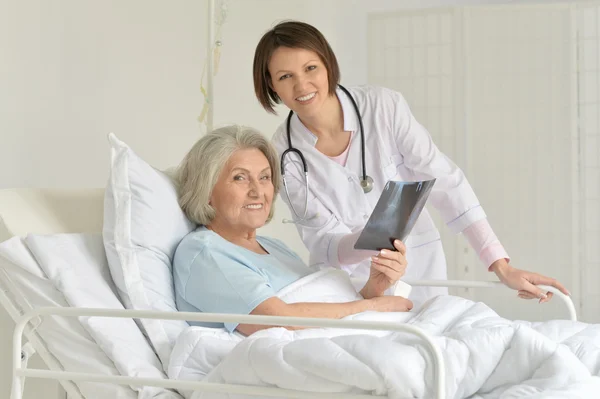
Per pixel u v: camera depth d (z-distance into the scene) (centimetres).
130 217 186
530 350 148
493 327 153
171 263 193
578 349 160
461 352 146
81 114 279
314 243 236
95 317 171
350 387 141
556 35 424
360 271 241
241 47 379
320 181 235
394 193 181
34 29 259
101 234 193
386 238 195
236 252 188
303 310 180
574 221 426
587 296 425
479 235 228
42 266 177
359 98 237
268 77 221
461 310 187
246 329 178
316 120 231
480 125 430
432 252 248
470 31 427
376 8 471
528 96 427
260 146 204
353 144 235
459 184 232
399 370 137
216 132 201
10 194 194
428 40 438
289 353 144
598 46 421
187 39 335
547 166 427
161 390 163
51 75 266
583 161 424
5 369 210
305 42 212
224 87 367
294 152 236
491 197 431
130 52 302
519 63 427
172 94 326
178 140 329
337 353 141
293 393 143
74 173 276
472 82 429
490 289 429
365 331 180
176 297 189
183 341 167
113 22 293
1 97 248
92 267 184
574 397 137
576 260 426
